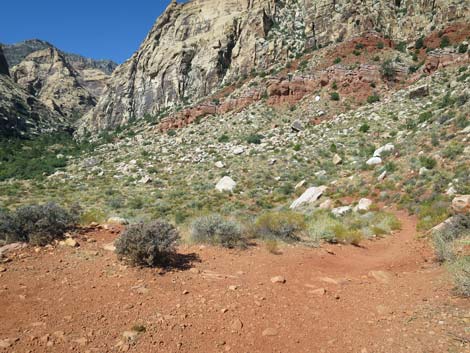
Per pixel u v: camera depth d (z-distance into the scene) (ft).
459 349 13.85
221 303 18.65
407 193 70.59
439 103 136.05
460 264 24.14
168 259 25.29
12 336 13.98
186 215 79.46
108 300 18.06
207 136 191.31
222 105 229.45
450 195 58.13
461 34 196.34
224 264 26.02
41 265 22.59
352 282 24.06
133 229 24.62
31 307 16.71
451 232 35.91
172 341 14.67
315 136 154.40
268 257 29.04
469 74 145.59
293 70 230.89
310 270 26.45
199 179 132.77
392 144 111.34
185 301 18.57
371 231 47.39
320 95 193.16
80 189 135.44
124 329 15.29
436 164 75.41
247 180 120.67
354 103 179.63
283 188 106.22
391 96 170.60
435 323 16.44
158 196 114.21
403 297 20.84
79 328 15.08
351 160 119.03
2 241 27.25
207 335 15.46
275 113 195.83
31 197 123.95
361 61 204.54
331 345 15.16
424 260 31.42
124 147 216.74
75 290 19.08
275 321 17.20
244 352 14.42
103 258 24.76
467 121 88.28
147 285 20.35
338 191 88.22
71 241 27.30
